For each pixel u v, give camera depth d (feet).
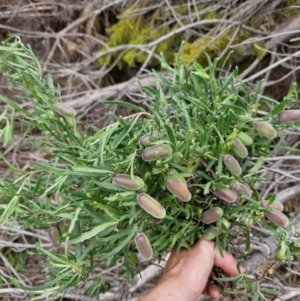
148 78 2.57
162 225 1.42
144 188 1.27
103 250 1.45
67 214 1.33
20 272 2.51
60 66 2.77
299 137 2.29
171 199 1.35
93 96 2.66
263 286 1.81
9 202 1.39
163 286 1.46
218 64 2.48
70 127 1.46
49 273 1.68
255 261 1.72
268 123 1.30
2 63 1.39
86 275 1.40
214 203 1.48
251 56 2.47
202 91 1.49
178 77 1.53
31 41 3.07
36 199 1.54
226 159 1.33
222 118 1.32
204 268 1.50
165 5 2.65
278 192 2.32
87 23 2.91
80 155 1.36
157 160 1.22
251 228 1.82
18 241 2.60
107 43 2.84
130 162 1.22
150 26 2.71
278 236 1.46
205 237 1.51
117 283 2.22
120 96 2.56
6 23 3.01
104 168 1.26
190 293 1.47
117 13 2.89
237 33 2.41
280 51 2.40
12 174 2.74
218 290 1.66
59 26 3.06
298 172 2.01
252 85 2.23
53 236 1.54
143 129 1.35
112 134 1.36
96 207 1.31
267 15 2.32
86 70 2.96
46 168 1.30
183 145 1.30
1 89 2.94
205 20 2.34
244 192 1.38
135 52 2.72
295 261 2.03
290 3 2.25
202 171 1.40
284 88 2.43
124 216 1.26
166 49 2.66
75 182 1.48
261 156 1.47
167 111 1.46
